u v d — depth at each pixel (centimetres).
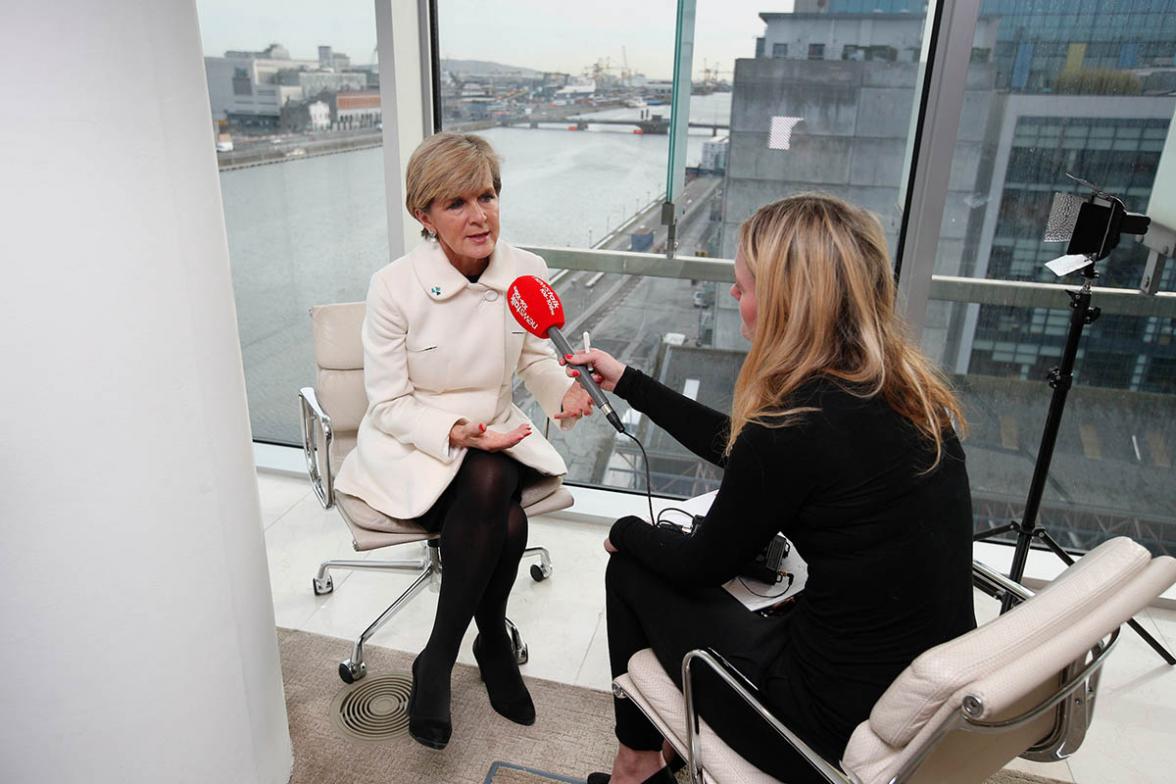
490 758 192
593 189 273
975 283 251
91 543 132
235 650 159
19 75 112
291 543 275
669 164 264
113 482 132
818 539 123
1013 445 266
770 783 129
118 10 117
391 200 277
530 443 211
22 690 136
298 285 304
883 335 126
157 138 125
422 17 264
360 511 201
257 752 170
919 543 118
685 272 274
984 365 259
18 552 129
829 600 123
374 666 221
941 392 128
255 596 164
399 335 201
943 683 97
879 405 122
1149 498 262
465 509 189
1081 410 257
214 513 149
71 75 114
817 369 125
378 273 203
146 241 127
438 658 182
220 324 145
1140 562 116
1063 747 130
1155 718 212
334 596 249
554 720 204
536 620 242
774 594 167
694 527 183
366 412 226
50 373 123
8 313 119
